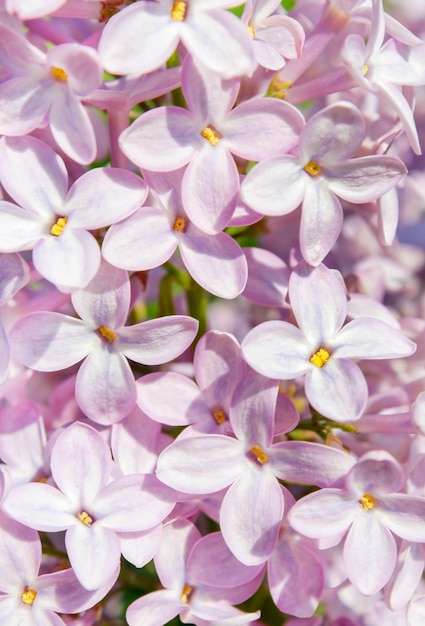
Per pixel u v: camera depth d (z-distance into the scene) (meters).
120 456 0.21
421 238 0.26
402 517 0.20
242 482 0.20
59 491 0.20
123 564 0.23
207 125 0.20
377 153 0.22
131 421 0.21
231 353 0.21
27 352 0.20
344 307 0.21
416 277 0.26
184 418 0.21
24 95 0.20
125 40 0.20
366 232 0.25
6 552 0.20
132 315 0.24
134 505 0.20
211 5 0.20
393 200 0.22
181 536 0.21
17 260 0.20
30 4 0.20
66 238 0.20
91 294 0.20
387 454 0.20
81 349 0.21
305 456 0.20
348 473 0.20
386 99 0.21
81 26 0.22
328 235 0.20
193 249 0.20
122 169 0.20
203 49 0.20
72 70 0.20
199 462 0.20
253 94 0.22
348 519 0.20
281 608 0.21
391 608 0.21
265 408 0.20
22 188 0.20
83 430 0.21
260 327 0.20
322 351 0.20
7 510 0.20
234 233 0.23
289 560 0.21
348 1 0.21
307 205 0.20
